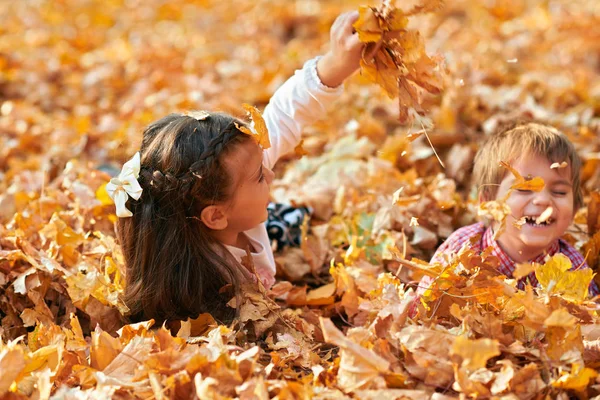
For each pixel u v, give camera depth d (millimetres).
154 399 1649
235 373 1633
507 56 5465
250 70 5461
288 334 2029
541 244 2143
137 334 1938
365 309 2076
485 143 2453
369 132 3730
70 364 1853
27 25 7211
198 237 2064
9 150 3838
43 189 2809
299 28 7074
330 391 1644
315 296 2447
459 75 4203
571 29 6203
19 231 2375
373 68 2012
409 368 1678
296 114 2309
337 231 2814
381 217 2721
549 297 1786
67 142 3963
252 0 8242
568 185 2203
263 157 2229
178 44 6641
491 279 1837
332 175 3324
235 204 2045
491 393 1603
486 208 1764
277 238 2764
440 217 2816
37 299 2162
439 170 3379
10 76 5098
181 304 2078
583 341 1765
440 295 1916
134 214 2059
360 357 1624
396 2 1896
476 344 1576
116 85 5195
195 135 2002
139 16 7926
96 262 2334
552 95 4234
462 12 7203
